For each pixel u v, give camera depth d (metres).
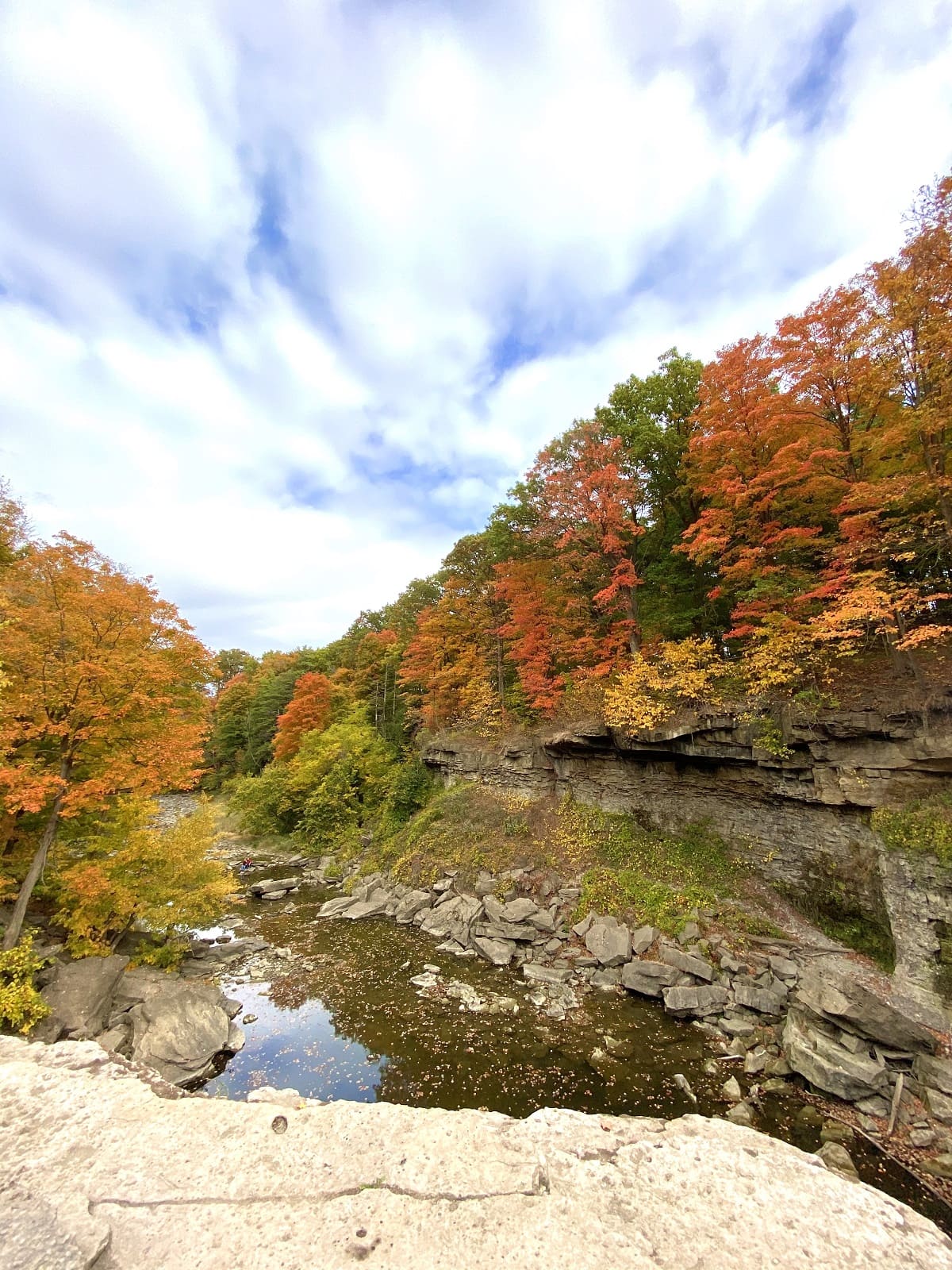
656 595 22.56
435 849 23.20
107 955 13.23
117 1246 2.75
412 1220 2.93
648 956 14.41
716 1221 2.93
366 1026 12.64
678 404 22.19
